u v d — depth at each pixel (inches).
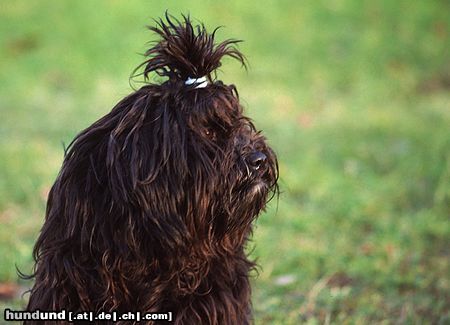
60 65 868.0
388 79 863.1
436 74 879.7
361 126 642.8
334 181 484.7
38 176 495.2
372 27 973.2
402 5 1014.4
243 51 909.8
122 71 863.1
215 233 221.0
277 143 580.7
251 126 229.3
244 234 233.1
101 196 213.0
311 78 855.1
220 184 214.7
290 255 374.9
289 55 904.9
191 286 222.5
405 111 719.1
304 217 423.5
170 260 216.2
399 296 334.0
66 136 601.3
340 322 307.7
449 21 991.0
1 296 333.7
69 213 213.3
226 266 228.8
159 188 209.6
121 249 213.5
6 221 423.8
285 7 999.6
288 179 484.1
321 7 1002.7
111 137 209.6
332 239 402.9
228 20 965.8
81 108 713.6
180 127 211.5
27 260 367.6
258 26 959.6
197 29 244.4
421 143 581.3
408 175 504.1
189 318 223.1
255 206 223.1
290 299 330.6
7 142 580.7
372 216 434.0
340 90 834.8
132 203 209.8
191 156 211.3
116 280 218.7
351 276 358.6
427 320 307.4
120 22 946.7
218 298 227.0
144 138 211.0
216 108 215.8
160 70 234.5
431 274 354.9
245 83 823.7
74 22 946.1
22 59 877.8
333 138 600.1
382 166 529.0
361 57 907.4
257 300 329.1
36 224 420.2
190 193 211.9
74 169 213.3
